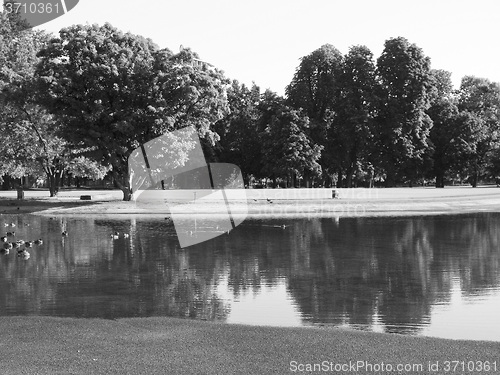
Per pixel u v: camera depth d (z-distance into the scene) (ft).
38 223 134.72
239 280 64.49
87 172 220.02
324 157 280.72
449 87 333.83
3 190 307.78
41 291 58.59
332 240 101.14
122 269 71.82
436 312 49.57
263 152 275.80
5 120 188.14
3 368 32.73
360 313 49.34
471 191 226.17
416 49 281.74
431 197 196.85
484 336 42.32
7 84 179.01
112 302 53.72
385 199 189.16
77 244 96.22
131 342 37.55
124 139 174.40
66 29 176.14
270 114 291.17
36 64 189.26
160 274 68.28
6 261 78.13
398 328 44.45
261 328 41.19
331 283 62.64
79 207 168.25
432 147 284.20
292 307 51.62
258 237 106.22
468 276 66.59
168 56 178.60
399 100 279.28
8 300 54.54
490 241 98.99
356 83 285.02
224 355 34.88
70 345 36.88
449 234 109.70
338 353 35.19
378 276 66.74
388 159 278.26
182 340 37.93
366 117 267.59
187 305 52.42
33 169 205.98
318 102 297.12
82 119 171.53
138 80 174.50
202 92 178.29
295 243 97.25
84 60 172.35
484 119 323.57
